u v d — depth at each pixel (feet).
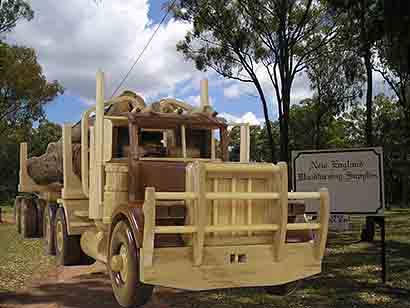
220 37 82.64
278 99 81.51
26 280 31.37
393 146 153.17
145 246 16.37
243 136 24.27
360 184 32.63
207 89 24.57
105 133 22.25
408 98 104.32
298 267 18.60
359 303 26.78
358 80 93.56
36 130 153.69
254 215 18.33
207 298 27.22
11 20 99.96
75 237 30.37
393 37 50.42
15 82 118.52
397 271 36.63
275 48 80.89
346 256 44.45
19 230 50.98
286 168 18.08
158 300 26.73
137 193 19.61
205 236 17.65
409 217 102.32
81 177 28.81
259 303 26.35
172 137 21.74
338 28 80.12
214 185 17.74
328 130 183.83
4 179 157.69
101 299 26.50
